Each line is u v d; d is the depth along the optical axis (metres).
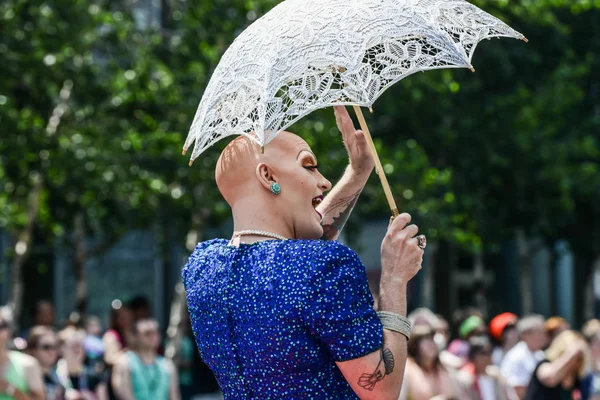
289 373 3.51
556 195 22.17
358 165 4.33
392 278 3.60
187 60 16.20
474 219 20.98
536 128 20.88
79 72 15.38
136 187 16.83
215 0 15.62
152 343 11.56
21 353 10.25
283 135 3.81
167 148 16.30
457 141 20.27
